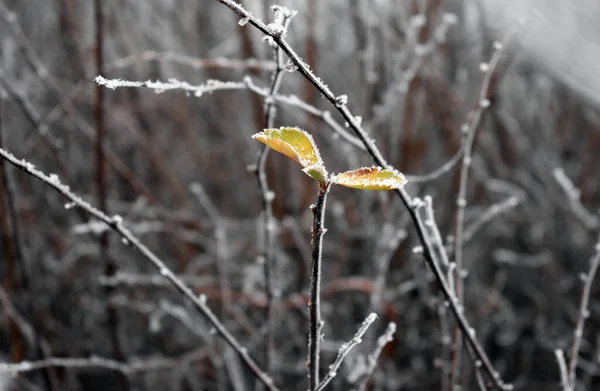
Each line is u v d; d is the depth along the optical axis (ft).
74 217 5.33
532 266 5.23
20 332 3.70
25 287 3.26
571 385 2.48
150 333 5.07
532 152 5.39
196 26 5.98
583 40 4.44
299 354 4.58
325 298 4.66
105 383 4.90
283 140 1.74
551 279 5.10
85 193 5.39
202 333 3.53
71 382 4.29
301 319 4.75
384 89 4.29
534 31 4.34
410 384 4.50
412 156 4.75
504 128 5.13
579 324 2.48
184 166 6.15
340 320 4.73
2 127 2.92
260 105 4.42
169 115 6.20
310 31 4.42
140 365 3.76
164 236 5.47
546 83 5.24
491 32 4.50
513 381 4.96
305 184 4.76
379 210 4.34
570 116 5.41
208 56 5.39
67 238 5.16
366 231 4.21
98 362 2.89
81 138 5.44
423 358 4.78
